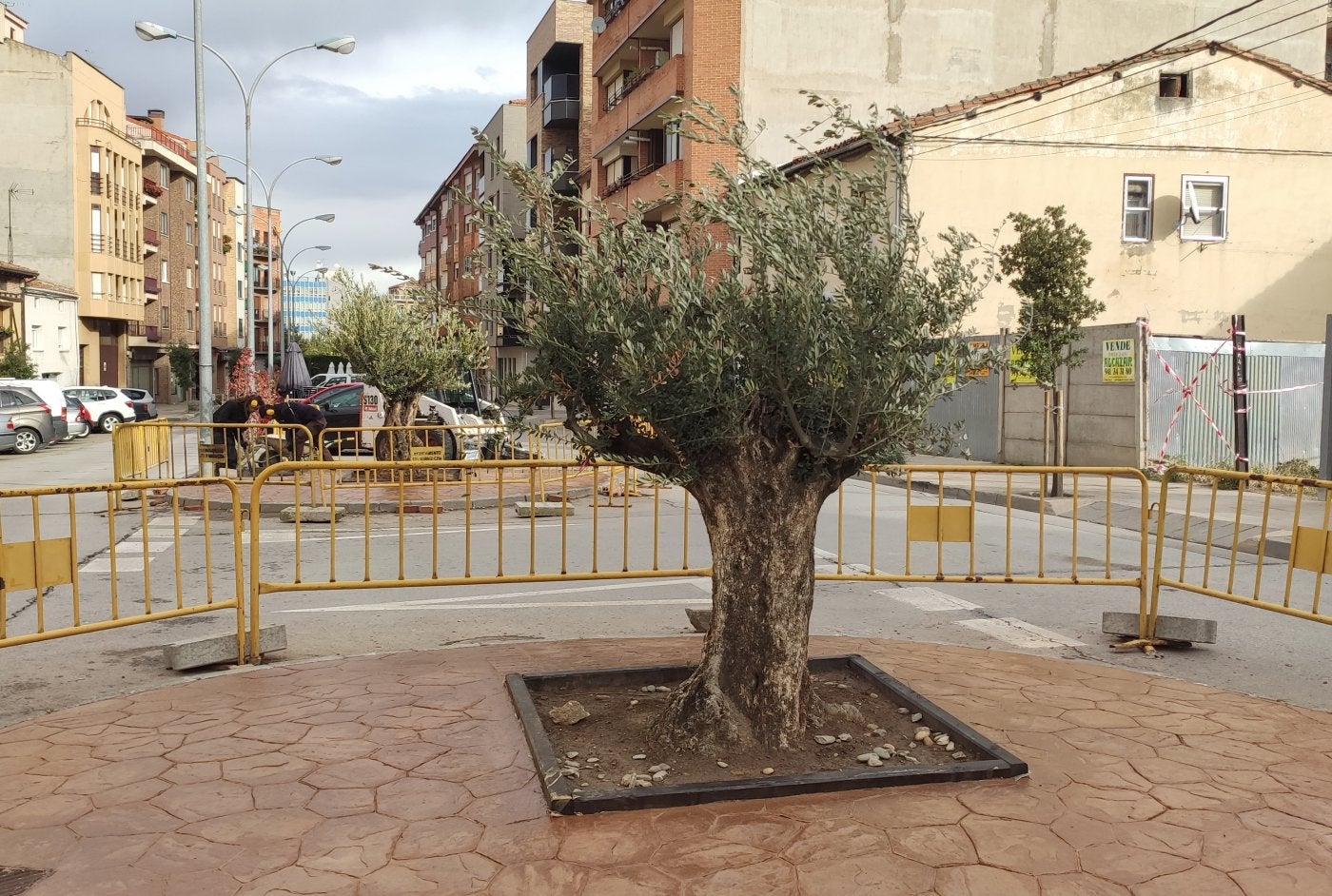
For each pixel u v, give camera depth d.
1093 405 19.09
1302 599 8.42
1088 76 23.42
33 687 5.79
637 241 4.18
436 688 5.38
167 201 66.69
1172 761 4.38
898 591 8.62
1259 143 24.39
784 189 4.28
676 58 29.19
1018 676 5.74
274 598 8.28
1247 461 17.03
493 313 4.34
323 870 3.37
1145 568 6.80
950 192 22.95
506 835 3.61
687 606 7.96
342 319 17.42
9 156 49.16
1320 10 30.06
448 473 17.28
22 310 43.12
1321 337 24.83
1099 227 23.75
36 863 3.44
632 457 4.43
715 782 3.91
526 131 51.53
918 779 4.04
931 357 4.30
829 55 28.94
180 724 4.83
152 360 63.75
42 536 12.02
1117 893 3.25
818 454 4.31
